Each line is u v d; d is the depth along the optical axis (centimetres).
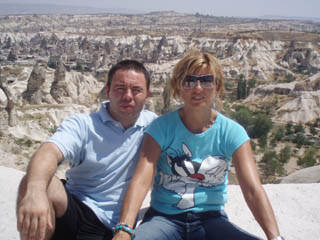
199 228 128
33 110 1458
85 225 126
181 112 130
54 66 3838
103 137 127
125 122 129
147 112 143
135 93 127
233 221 173
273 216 116
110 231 129
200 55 123
